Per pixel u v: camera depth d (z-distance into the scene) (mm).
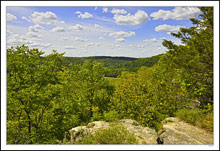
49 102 10133
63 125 11023
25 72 9273
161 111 9805
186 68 5430
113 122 6027
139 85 10453
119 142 4094
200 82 5656
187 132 4434
